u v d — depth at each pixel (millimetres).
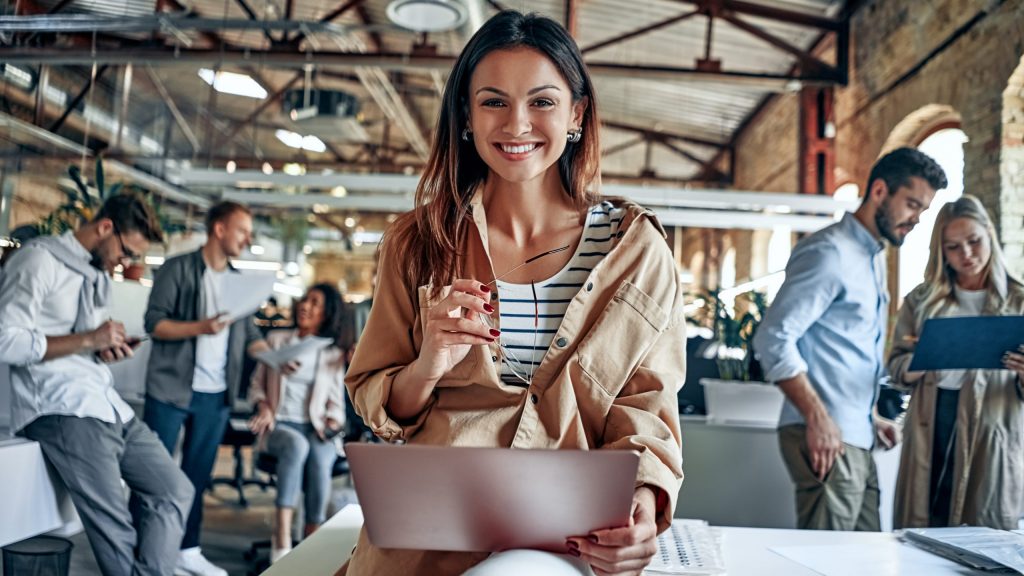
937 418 2525
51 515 2652
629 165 9414
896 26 5207
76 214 4535
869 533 1521
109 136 6574
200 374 3531
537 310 1068
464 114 1107
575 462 775
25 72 5809
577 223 1116
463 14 4465
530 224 1111
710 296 3947
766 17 6148
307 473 3725
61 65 6070
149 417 3416
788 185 6965
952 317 2328
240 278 3619
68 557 2512
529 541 850
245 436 4699
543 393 1039
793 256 2568
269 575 1281
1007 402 2393
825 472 2410
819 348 2508
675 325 1102
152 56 5551
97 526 2639
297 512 4895
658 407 1034
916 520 2533
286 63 5785
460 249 1108
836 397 2486
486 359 1024
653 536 850
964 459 2424
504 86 1006
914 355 2406
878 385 2566
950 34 4508
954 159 4754
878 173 2545
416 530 856
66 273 2713
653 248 1085
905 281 4758
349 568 1063
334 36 5797
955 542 1363
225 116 7648
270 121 7891
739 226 5652
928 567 1284
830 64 6473
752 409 3377
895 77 5227
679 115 8703
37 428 2578
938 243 2627
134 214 2850
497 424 1024
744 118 8422
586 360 1030
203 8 7016
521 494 805
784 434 2574
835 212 5551
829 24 6109
